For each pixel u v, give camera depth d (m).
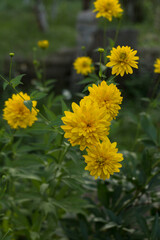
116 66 1.03
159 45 2.80
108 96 1.00
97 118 0.96
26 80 3.47
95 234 1.29
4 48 3.86
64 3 6.77
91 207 1.31
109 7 1.26
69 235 1.30
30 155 1.26
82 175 1.23
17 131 1.24
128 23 4.36
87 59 1.44
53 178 1.23
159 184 1.26
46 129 1.13
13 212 1.31
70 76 3.72
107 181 1.34
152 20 4.04
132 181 1.27
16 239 1.39
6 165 1.28
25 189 1.43
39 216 1.29
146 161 1.26
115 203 1.32
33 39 4.50
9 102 1.16
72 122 0.96
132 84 2.62
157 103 1.42
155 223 1.17
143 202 1.34
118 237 1.26
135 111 2.30
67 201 1.28
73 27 5.70
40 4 4.92
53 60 3.65
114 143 1.00
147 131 1.41
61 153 1.25
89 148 0.99
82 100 0.98
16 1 7.38
